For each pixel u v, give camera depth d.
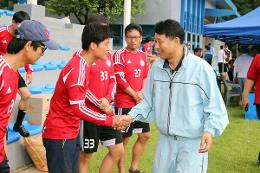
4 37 4.74
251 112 10.55
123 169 5.30
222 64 16.89
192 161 3.40
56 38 10.86
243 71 12.53
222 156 6.75
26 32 2.90
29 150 5.49
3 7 21.30
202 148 3.21
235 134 8.50
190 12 25.89
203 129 3.38
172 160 3.49
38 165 5.48
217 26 12.00
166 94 3.44
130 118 3.65
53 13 20.97
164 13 22.66
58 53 9.34
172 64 3.40
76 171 3.84
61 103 3.61
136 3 20.92
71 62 3.51
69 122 3.65
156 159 3.60
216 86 3.31
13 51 2.89
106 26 3.66
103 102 4.29
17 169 5.42
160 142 3.59
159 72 3.51
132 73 5.39
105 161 4.73
